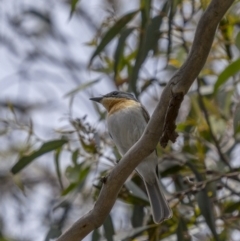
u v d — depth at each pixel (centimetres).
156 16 1020
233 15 1138
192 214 1076
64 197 1081
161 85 1111
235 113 923
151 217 1055
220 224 1094
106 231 968
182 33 1084
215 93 1059
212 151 1151
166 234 1071
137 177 1055
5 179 1513
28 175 1541
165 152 1076
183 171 1087
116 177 715
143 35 1068
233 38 1145
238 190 1169
